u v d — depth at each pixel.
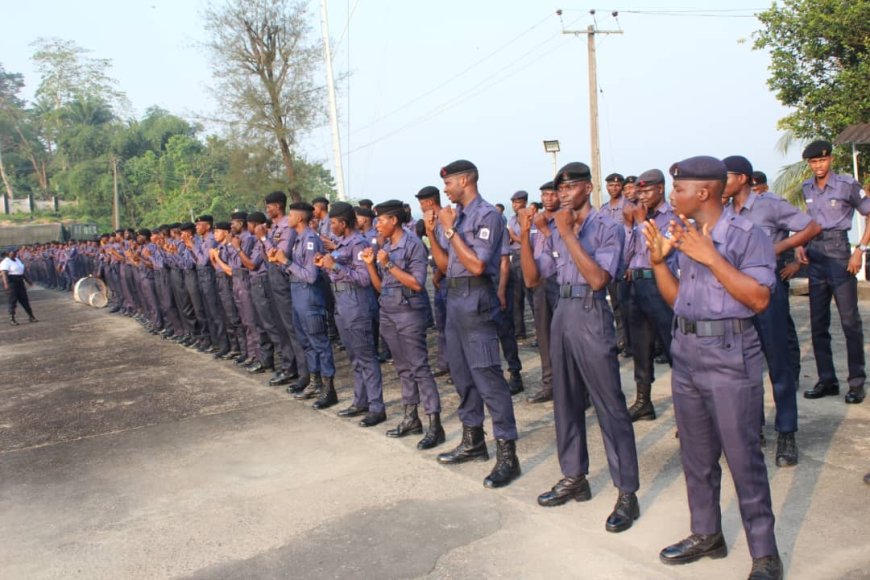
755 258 2.66
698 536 2.99
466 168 4.00
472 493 3.93
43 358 10.24
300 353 6.65
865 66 12.55
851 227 4.94
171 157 61.19
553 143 13.45
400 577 3.05
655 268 2.89
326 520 3.71
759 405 2.72
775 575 2.70
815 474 3.81
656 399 5.61
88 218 60.69
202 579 3.19
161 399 6.96
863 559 2.90
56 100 72.94
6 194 62.16
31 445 5.68
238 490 4.28
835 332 7.54
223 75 27.36
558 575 2.96
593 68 19.84
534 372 6.96
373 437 5.13
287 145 28.22
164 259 10.39
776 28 13.74
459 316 4.09
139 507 4.14
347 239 5.39
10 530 3.96
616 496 3.76
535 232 6.20
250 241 7.29
